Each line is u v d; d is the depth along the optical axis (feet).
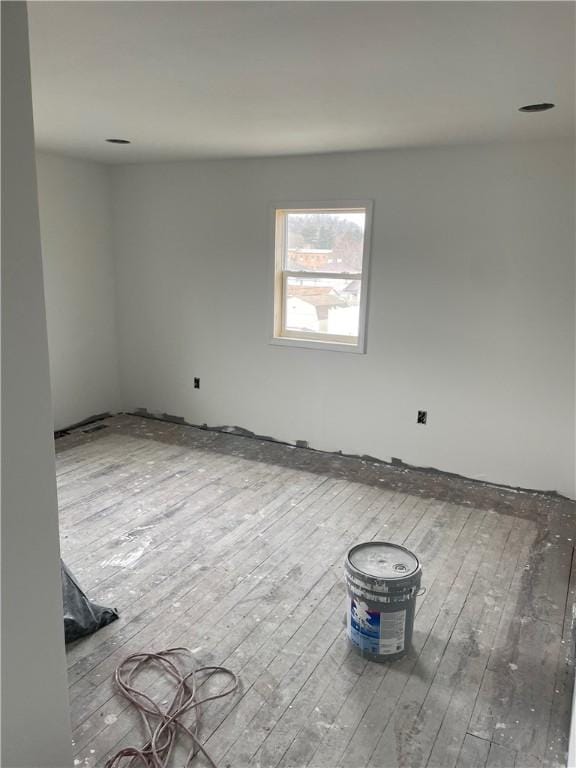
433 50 7.07
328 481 14.11
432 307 14.07
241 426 17.47
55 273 16.69
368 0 5.71
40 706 4.92
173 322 17.93
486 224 13.14
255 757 6.45
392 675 7.71
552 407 13.20
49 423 4.65
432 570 10.26
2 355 4.22
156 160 16.61
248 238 16.14
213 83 8.66
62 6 5.96
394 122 10.87
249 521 11.92
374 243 14.46
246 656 8.02
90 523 11.66
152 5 5.92
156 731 6.68
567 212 12.34
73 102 9.93
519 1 5.65
